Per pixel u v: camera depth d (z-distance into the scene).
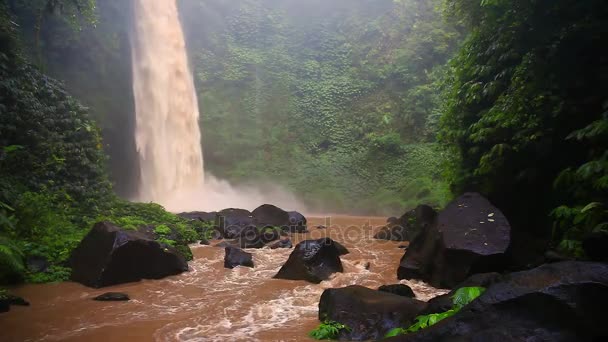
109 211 10.54
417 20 28.98
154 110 22.95
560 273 2.61
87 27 18.97
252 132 27.83
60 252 7.37
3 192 7.77
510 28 7.02
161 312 5.21
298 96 29.50
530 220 7.22
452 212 6.76
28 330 4.56
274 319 4.91
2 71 9.75
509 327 2.50
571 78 6.02
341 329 4.25
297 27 31.88
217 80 28.92
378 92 28.39
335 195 24.38
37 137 9.87
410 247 7.27
